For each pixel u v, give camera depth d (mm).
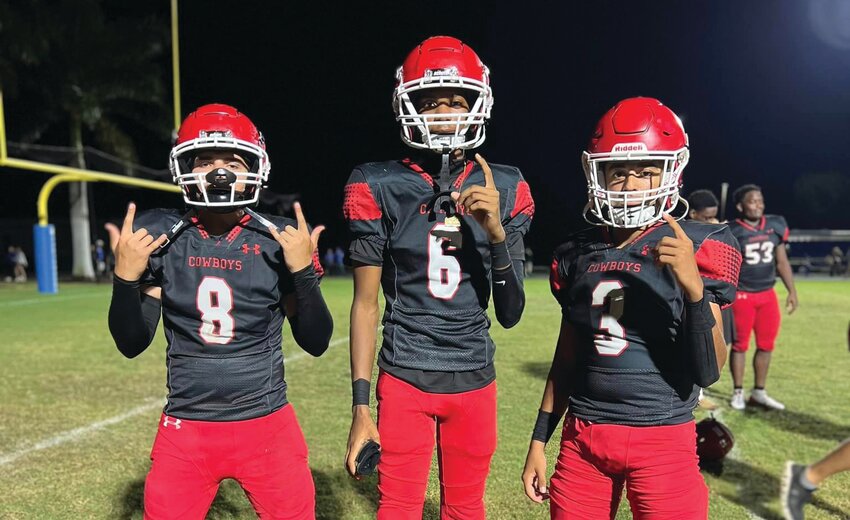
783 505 2133
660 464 1890
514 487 3398
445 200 2172
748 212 5121
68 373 6098
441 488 2297
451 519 2281
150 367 6367
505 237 2117
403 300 2195
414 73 2135
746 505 3209
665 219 1869
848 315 10570
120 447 4055
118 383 5707
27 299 13203
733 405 5004
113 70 18391
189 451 2018
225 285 2053
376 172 2225
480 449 2215
